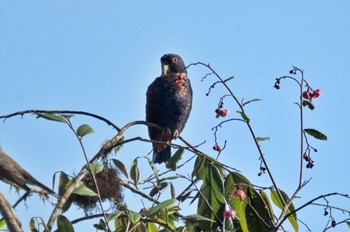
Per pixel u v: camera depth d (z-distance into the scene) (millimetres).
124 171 10883
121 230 10648
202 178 10883
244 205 10742
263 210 10711
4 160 9172
